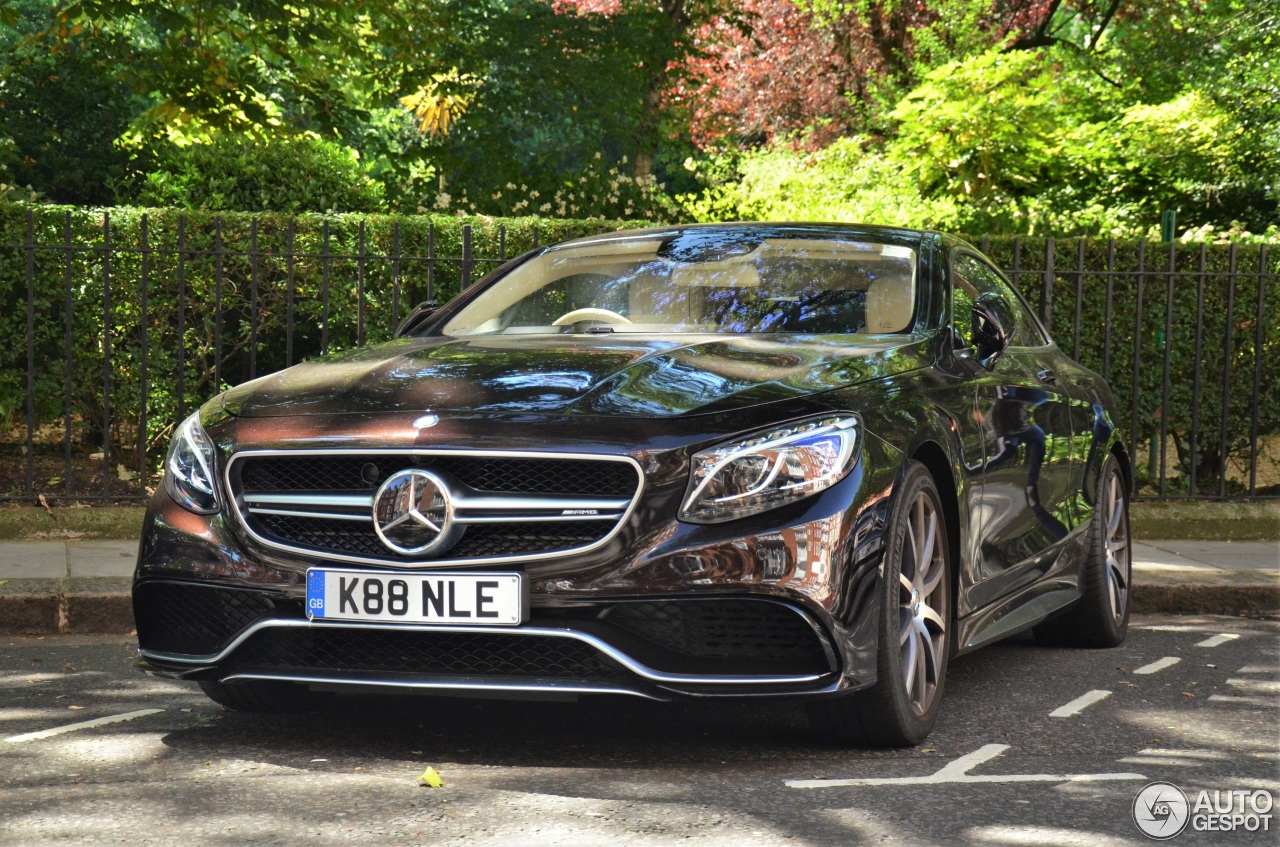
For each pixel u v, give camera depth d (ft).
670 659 12.17
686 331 15.47
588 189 38.17
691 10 49.65
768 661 12.28
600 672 12.32
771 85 69.36
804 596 12.08
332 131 39.55
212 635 13.32
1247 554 26.30
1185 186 47.70
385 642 12.71
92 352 28.58
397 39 38.81
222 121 37.06
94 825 10.91
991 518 15.67
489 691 12.32
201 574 13.06
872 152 47.88
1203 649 19.66
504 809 11.32
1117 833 10.88
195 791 11.88
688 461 12.17
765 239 17.30
